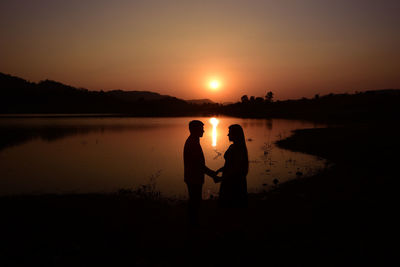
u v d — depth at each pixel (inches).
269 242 197.8
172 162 813.2
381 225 215.8
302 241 197.2
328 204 286.0
